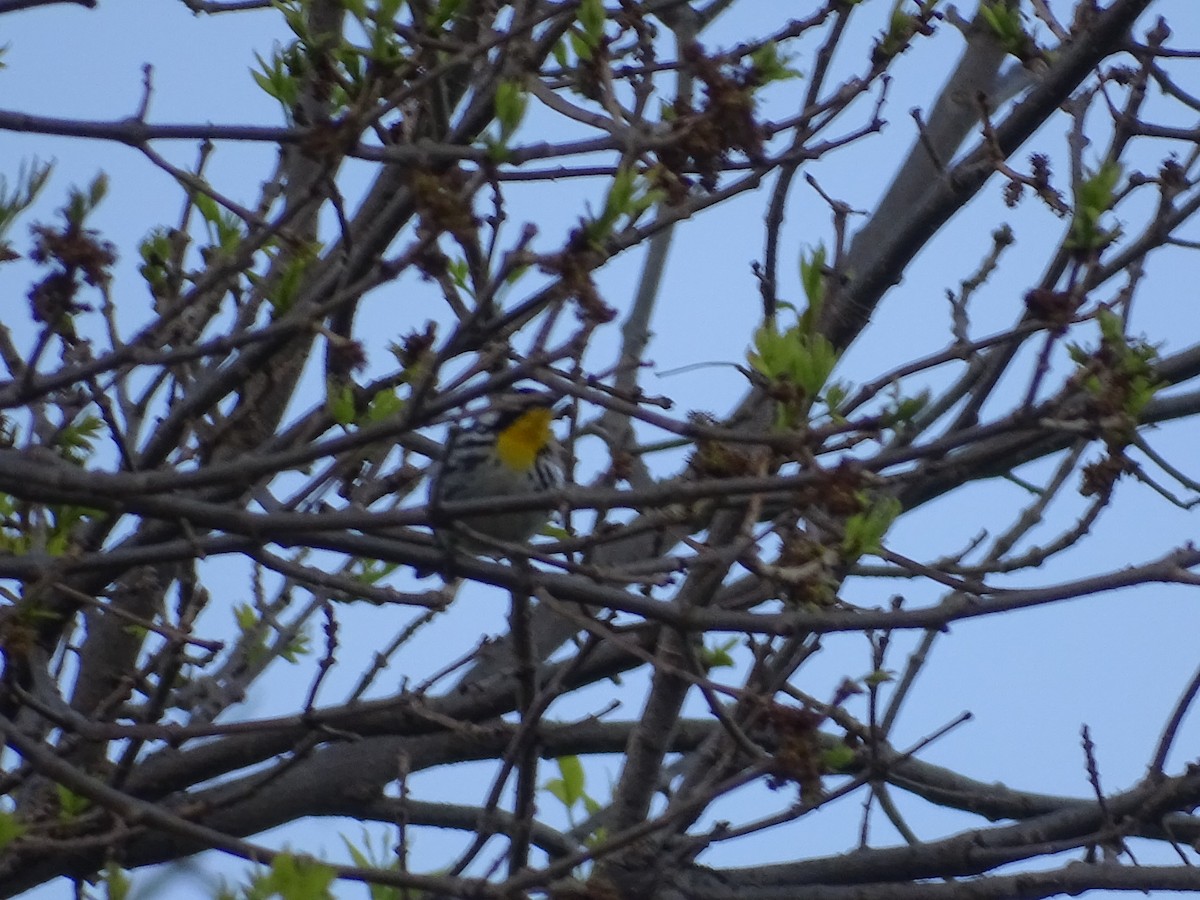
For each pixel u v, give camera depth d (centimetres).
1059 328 672
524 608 870
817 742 700
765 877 1084
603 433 1152
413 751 1155
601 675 1134
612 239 718
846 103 872
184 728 780
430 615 1000
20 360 730
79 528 979
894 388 864
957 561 980
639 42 852
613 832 983
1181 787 1018
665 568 729
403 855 792
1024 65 1017
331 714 807
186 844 1063
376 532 795
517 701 1083
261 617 1085
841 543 743
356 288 711
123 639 1127
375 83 720
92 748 1084
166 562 771
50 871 1020
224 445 1030
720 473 703
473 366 736
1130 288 839
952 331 934
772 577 704
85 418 956
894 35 868
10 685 779
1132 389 695
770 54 832
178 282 951
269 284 926
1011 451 705
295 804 1133
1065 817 1086
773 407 895
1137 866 995
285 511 837
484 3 916
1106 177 680
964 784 1194
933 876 1070
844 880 1080
